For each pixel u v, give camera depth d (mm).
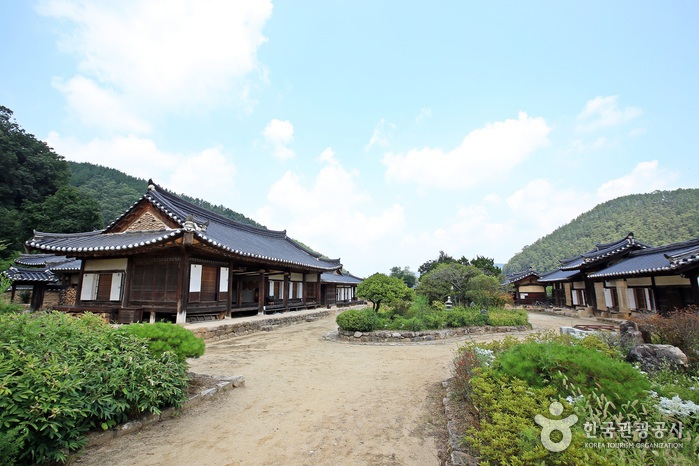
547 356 4332
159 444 4102
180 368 5344
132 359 4629
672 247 18328
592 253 25188
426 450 4055
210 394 5789
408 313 14914
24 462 3336
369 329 12688
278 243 26375
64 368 3758
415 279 63250
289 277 22766
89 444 3912
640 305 18094
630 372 3867
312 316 20938
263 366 8352
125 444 4055
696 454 2791
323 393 6250
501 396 3957
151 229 15141
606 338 7789
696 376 4801
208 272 14523
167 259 13352
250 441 4258
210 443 4176
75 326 5027
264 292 18969
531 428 3107
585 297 26562
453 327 13875
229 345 11406
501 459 2912
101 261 14656
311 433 4520
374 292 14078
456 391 5711
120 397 4367
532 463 2670
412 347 11234
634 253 21312
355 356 9719
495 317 15312
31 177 41781
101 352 4504
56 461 3547
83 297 14734
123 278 14023
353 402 5758
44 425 3287
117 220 15656
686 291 15211
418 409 5414
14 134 43688
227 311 15555
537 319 22281
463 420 4520
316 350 10641
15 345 3873
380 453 3979
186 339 5762
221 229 19297
